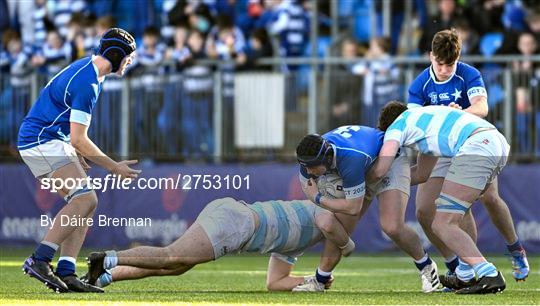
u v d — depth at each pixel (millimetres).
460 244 28609
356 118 49531
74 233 28875
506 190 48281
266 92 49938
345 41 55656
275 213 29859
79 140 28375
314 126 49688
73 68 28594
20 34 56406
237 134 50031
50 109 28750
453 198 28609
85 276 29312
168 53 52219
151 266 28891
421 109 29297
